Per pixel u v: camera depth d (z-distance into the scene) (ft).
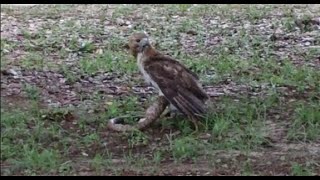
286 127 47.24
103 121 47.09
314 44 68.39
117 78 56.18
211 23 75.46
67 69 57.47
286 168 42.06
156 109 46.06
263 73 57.82
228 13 80.28
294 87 54.70
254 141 44.86
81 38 67.82
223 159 42.83
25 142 43.75
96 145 44.19
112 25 73.87
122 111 48.78
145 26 73.51
